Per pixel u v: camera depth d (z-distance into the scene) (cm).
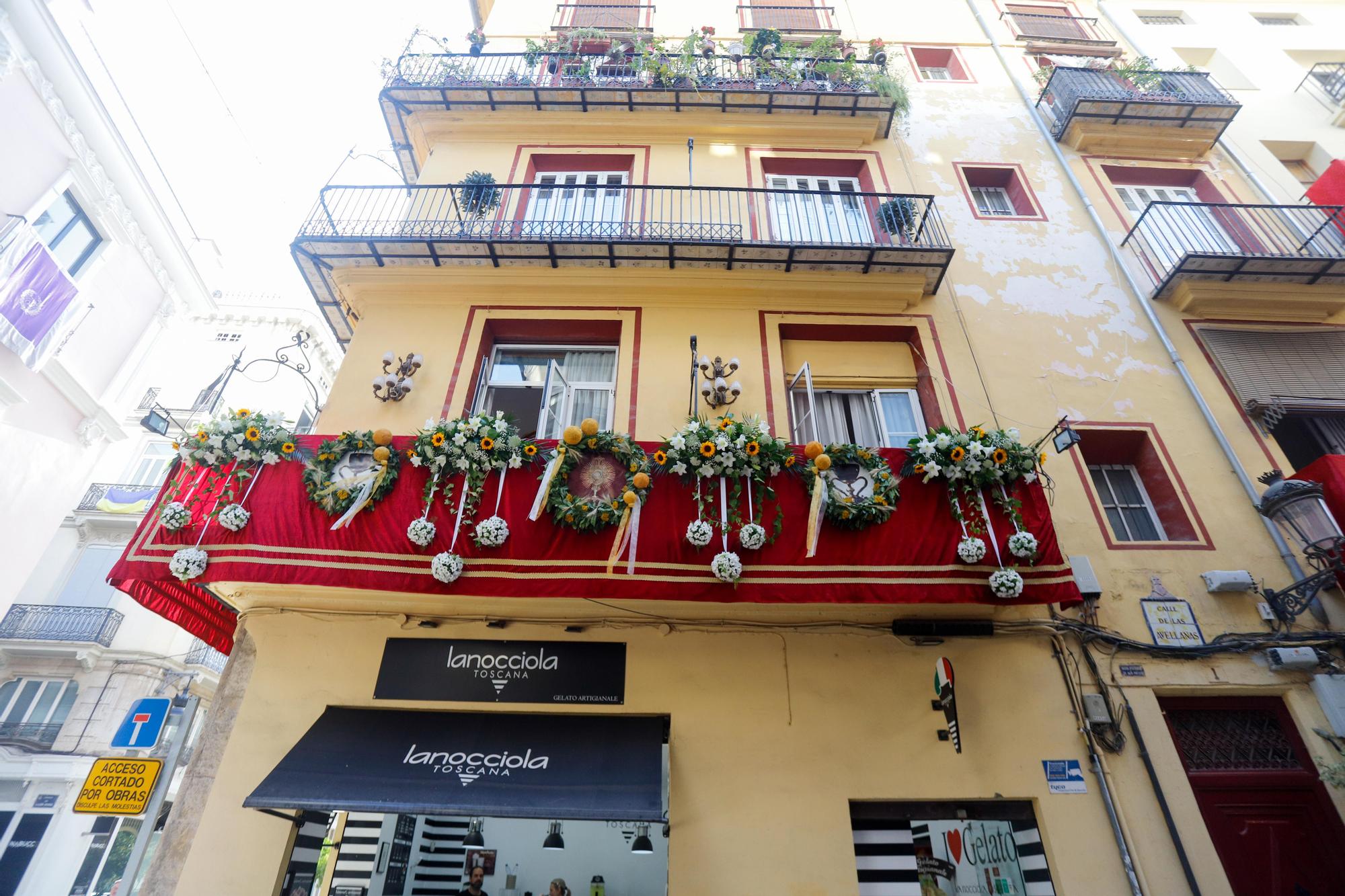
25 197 1020
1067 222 1020
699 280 867
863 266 864
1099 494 822
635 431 761
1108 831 585
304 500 616
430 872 932
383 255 838
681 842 566
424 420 763
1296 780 627
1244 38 1427
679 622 666
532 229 948
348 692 625
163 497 618
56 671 1666
